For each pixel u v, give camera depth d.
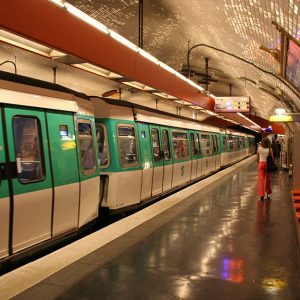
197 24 13.84
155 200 13.30
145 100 17.84
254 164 28.91
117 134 10.32
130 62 10.97
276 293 4.77
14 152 5.97
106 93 14.54
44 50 8.17
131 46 10.97
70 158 7.45
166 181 14.09
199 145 20.02
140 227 8.17
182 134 16.91
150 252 6.41
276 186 15.39
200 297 4.64
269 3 6.74
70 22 8.00
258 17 8.22
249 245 6.88
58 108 7.11
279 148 28.73
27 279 5.20
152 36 17.02
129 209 10.87
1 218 5.68
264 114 47.59
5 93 5.91
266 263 5.89
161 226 8.27
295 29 7.11
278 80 15.48
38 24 6.99
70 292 4.76
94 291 4.80
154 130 13.10
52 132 6.95
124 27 15.81
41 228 6.58
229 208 10.43
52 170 6.85
